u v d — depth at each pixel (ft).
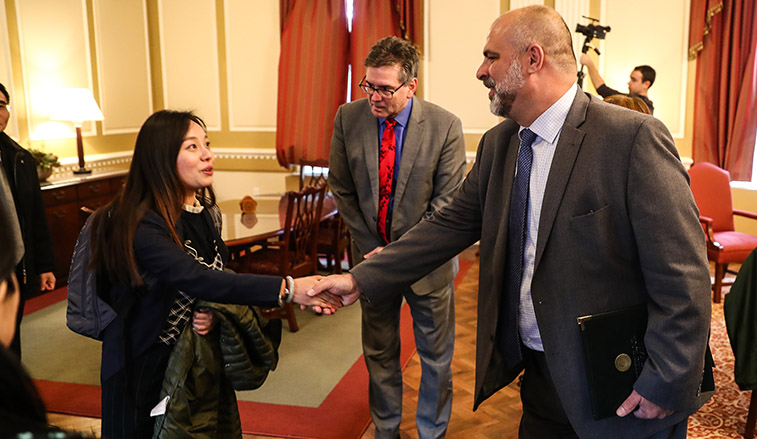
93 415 10.46
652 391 4.80
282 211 15.84
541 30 5.04
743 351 8.97
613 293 5.07
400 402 9.21
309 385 11.62
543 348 5.30
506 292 5.68
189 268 5.82
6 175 9.36
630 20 19.57
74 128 20.88
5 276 2.33
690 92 19.51
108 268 5.80
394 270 6.40
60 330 14.52
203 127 6.37
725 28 18.63
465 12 20.54
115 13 22.26
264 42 22.75
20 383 2.10
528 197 5.41
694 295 4.68
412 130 8.30
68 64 20.48
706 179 16.84
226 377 6.43
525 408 6.19
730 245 15.62
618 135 4.90
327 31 21.24
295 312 15.76
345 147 8.63
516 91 5.12
